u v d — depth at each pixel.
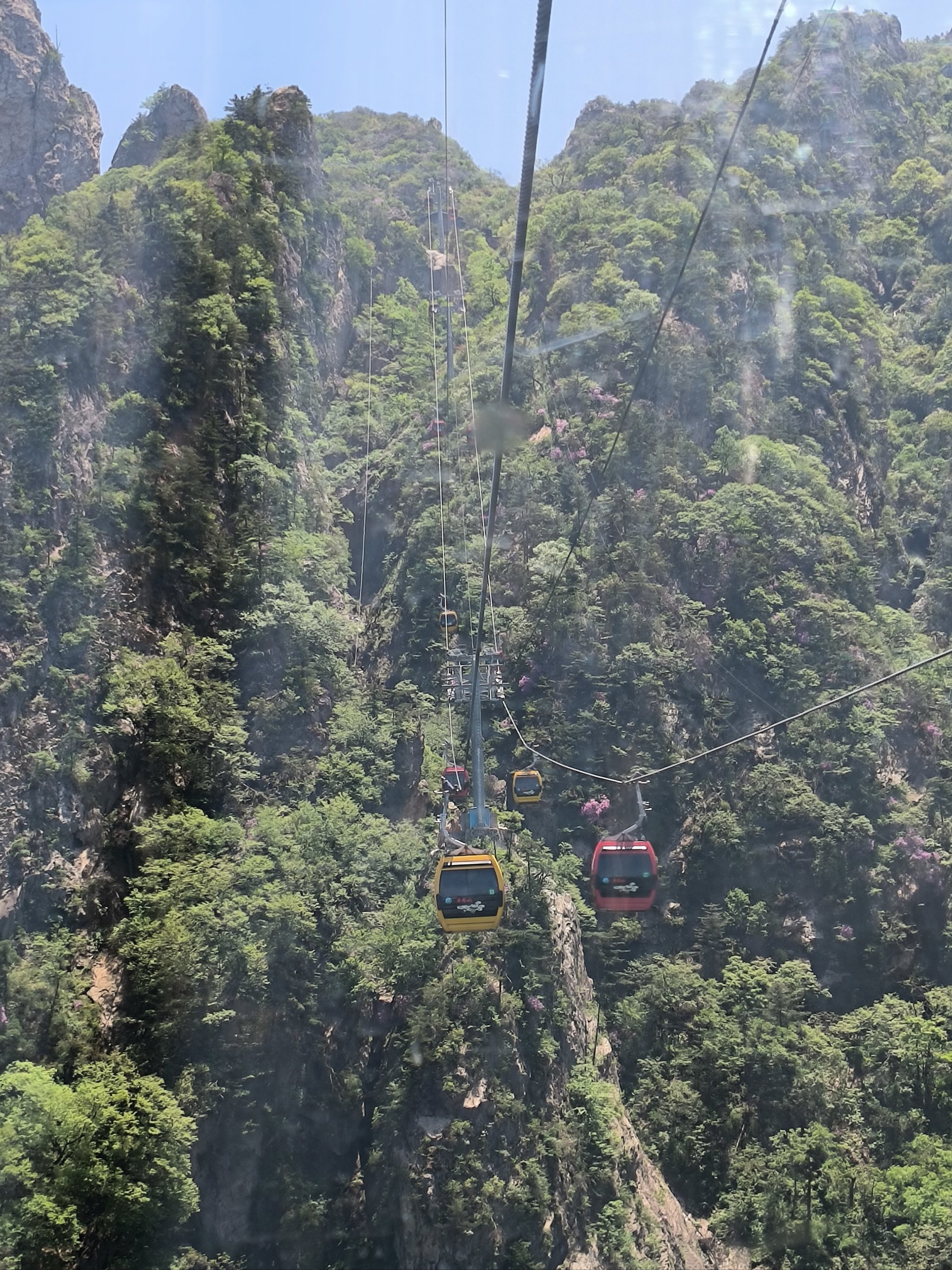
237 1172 51.31
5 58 104.94
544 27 15.02
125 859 54.53
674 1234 58.41
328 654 69.75
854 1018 67.19
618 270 98.38
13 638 55.44
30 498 59.28
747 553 81.50
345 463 91.12
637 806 72.38
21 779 52.72
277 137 103.25
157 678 58.22
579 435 87.00
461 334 111.88
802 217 116.94
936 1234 56.56
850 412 99.44
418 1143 53.34
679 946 70.69
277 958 53.72
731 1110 63.25
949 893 71.50
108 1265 43.22
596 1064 61.53
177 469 66.69
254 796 60.44
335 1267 51.81
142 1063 48.69
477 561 80.44
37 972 47.97
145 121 106.50
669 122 123.69
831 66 138.00
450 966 57.81
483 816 55.78
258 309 80.88
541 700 74.62
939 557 91.44
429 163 156.38
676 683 76.81
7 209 99.31
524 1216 52.56
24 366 62.97
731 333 98.25
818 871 71.06
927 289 118.88
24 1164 40.75
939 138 140.88
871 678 78.38
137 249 74.75
